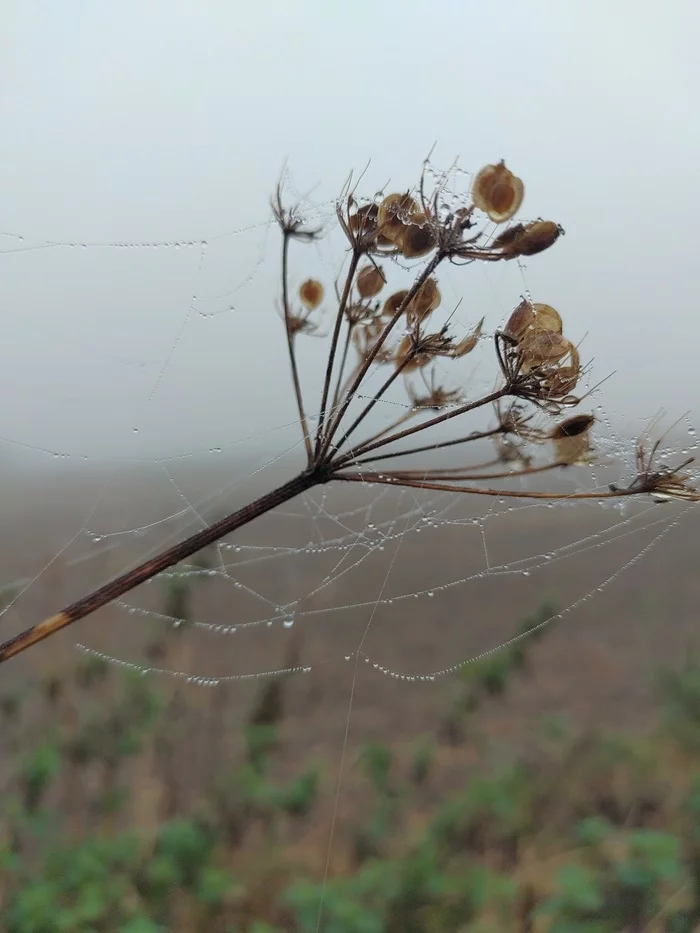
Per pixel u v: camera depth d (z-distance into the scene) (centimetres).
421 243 14
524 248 13
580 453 14
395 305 14
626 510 22
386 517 29
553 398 14
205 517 23
